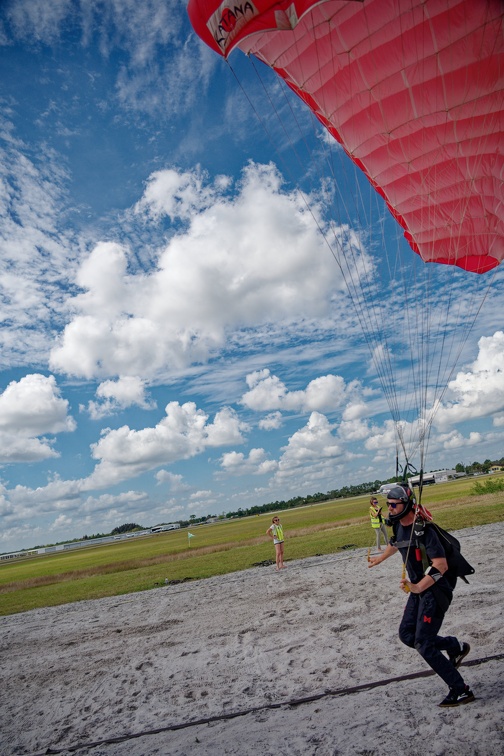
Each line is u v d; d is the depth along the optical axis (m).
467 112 6.22
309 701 5.12
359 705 4.74
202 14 5.64
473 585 8.91
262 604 10.98
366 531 25.55
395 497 4.68
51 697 7.10
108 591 19.72
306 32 6.08
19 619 15.98
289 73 6.87
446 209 7.72
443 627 6.76
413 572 4.54
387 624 7.58
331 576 13.06
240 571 18.61
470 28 5.36
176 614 11.74
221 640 8.52
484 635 6.15
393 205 8.29
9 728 6.16
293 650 7.16
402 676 5.26
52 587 26.38
